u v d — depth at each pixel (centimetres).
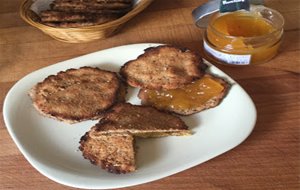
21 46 40
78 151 28
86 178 26
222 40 35
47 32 39
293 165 27
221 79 32
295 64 35
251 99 30
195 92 31
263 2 41
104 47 39
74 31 37
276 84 33
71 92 32
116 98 32
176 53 35
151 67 34
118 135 28
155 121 29
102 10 39
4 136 30
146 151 28
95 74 34
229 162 27
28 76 34
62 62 36
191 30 40
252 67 35
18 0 48
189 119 30
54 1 41
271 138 29
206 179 26
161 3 45
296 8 42
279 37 35
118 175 26
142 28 42
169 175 26
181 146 28
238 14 37
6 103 32
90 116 30
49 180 27
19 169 28
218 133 29
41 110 31
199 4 45
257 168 27
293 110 31
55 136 30
